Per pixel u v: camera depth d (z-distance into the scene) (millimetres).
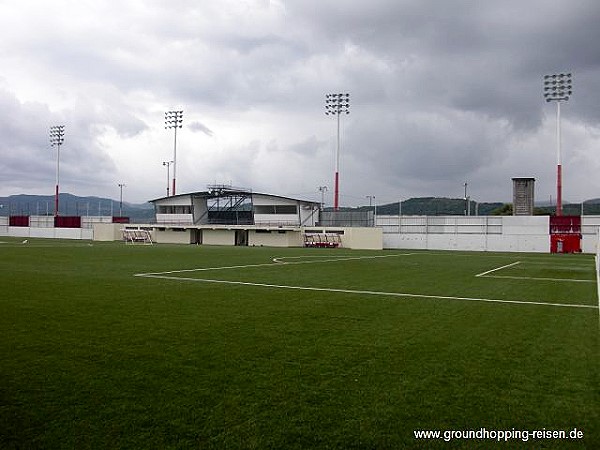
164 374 6961
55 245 53938
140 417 5414
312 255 42781
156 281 19453
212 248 55281
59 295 14922
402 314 12430
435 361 7875
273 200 73562
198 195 78250
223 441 4863
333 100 73000
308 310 12812
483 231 63531
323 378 6871
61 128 90500
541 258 43344
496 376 7094
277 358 7914
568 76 60375
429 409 5777
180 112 86125
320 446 4801
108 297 14680
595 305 14586
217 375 6945
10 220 95188
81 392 6176
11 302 13398
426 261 36375
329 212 72500
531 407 5887
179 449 4691
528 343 9289
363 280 21094
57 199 91562
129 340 9047
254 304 13758
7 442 4793
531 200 63094
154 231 79188
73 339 9078
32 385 6422
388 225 68812
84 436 4941
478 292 17422
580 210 69438
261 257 37969
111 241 77000
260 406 5777
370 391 6355
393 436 5047
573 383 6812
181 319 11258
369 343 9070
